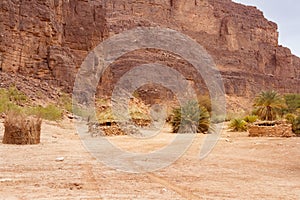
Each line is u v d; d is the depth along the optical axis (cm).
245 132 3584
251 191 795
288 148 1780
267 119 4672
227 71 14862
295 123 3541
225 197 730
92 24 7544
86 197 702
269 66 17525
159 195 735
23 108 3753
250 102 13650
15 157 1315
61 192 744
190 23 16312
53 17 6625
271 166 1232
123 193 746
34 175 943
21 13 5825
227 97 12738
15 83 4984
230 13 17700
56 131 2862
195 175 1006
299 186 867
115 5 14962
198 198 716
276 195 757
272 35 18412
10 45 5541
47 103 4744
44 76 5878
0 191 741
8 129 1869
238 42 17000
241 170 1125
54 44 6347
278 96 4725
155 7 15650
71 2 7481
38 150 1591
